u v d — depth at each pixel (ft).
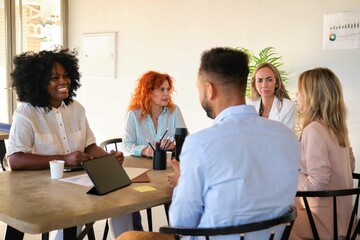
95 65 20.70
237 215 4.63
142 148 9.04
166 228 4.86
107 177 6.23
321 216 7.08
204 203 4.77
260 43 14.15
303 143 7.22
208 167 4.57
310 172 6.96
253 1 14.25
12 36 21.18
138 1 18.34
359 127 12.01
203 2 15.80
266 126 4.85
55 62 7.95
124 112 19.38
